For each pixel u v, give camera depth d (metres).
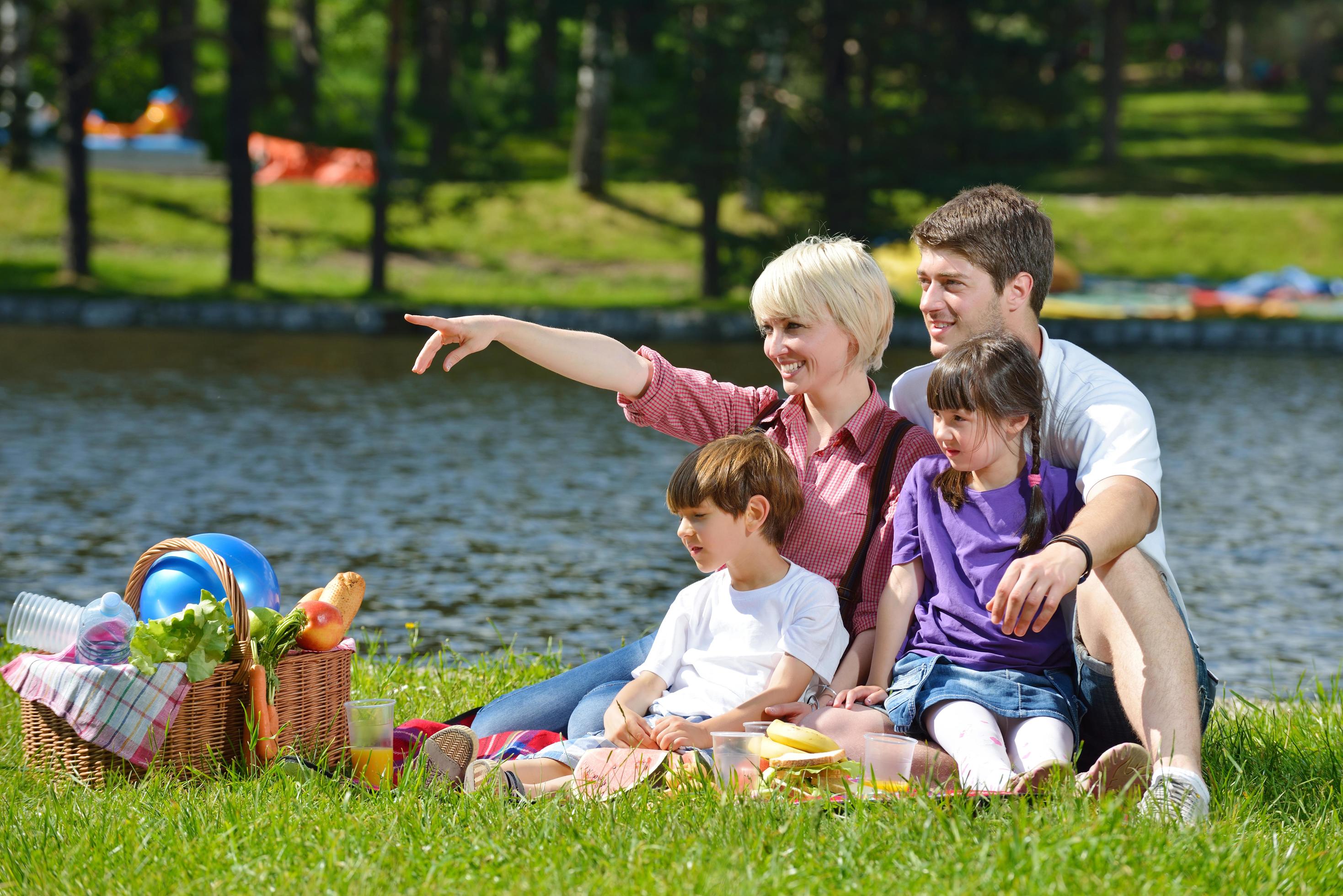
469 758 5.74
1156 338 43.47
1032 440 5.70
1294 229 57.31
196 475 20.33
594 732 6.07
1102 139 69.50
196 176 58.53
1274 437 26.02
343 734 6.59
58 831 5.14
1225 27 96.50
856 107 47.59
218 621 6.05
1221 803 5.52
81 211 47.00
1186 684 5.27
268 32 51.50
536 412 28.33
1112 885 4.25
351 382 32.47
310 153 59.44
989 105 51.59
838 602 5.95
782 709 5.69
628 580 14.59
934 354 6.31
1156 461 5.64
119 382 30.81
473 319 6.23
